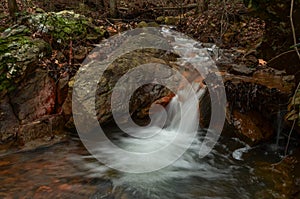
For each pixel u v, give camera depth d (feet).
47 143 7.77
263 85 7.94
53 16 10.84
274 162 6.88
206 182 6.39
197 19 16.16
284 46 6.65
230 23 14.37
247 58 10.57
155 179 6.44
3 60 8.24
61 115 8.47
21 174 6.50
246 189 6.07
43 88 8.65
